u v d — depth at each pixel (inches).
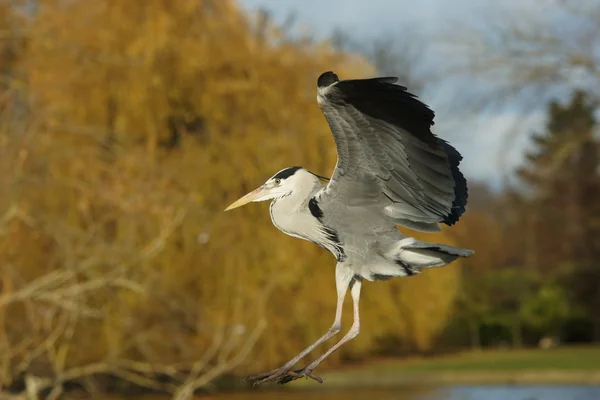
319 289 736.3
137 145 670.5
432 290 946.7
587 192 1708.9
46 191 623.8
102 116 680.4
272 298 700.7
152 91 687.1
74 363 614.5
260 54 741.3
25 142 567.2
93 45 687.7
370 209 258.1
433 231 263.4
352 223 260.2
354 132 239.9
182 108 707.4
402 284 918.4
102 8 703.7
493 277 1608.0
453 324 1413.6
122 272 515.8
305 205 269.0
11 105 594.2
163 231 542.3
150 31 683.4
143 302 627.5
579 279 1599.4
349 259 262.5
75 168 617.9
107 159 659.4
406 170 242.8
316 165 717.9
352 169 250.8
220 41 724.0
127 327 615.2
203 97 706.2
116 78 687.1
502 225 1891.0
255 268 690.2
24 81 642.2
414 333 956.6
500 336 1505.9
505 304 1598.2
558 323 1520.7
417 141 232.8
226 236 675.4
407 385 856.9
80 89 676.1
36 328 515.5
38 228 561.9
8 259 545.6
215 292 680.4
